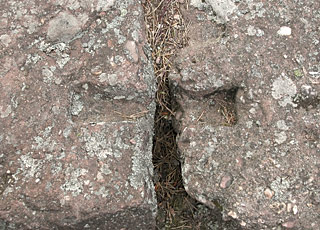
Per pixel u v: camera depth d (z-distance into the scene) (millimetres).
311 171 712
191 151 732
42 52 740
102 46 740
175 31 831
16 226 700
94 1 760
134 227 729
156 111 831
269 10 773
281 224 705
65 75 731
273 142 721
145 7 842
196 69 750
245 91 740
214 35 803
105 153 710
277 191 705
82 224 706
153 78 753
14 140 711
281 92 735
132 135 721
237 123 738
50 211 696
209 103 771
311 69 749
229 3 788
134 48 739
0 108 720
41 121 717
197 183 722
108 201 696
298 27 767
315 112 735
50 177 699
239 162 716
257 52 752
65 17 752
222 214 718
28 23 750
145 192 705
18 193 696
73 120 735
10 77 731
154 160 851
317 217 707
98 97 744
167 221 842
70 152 708
